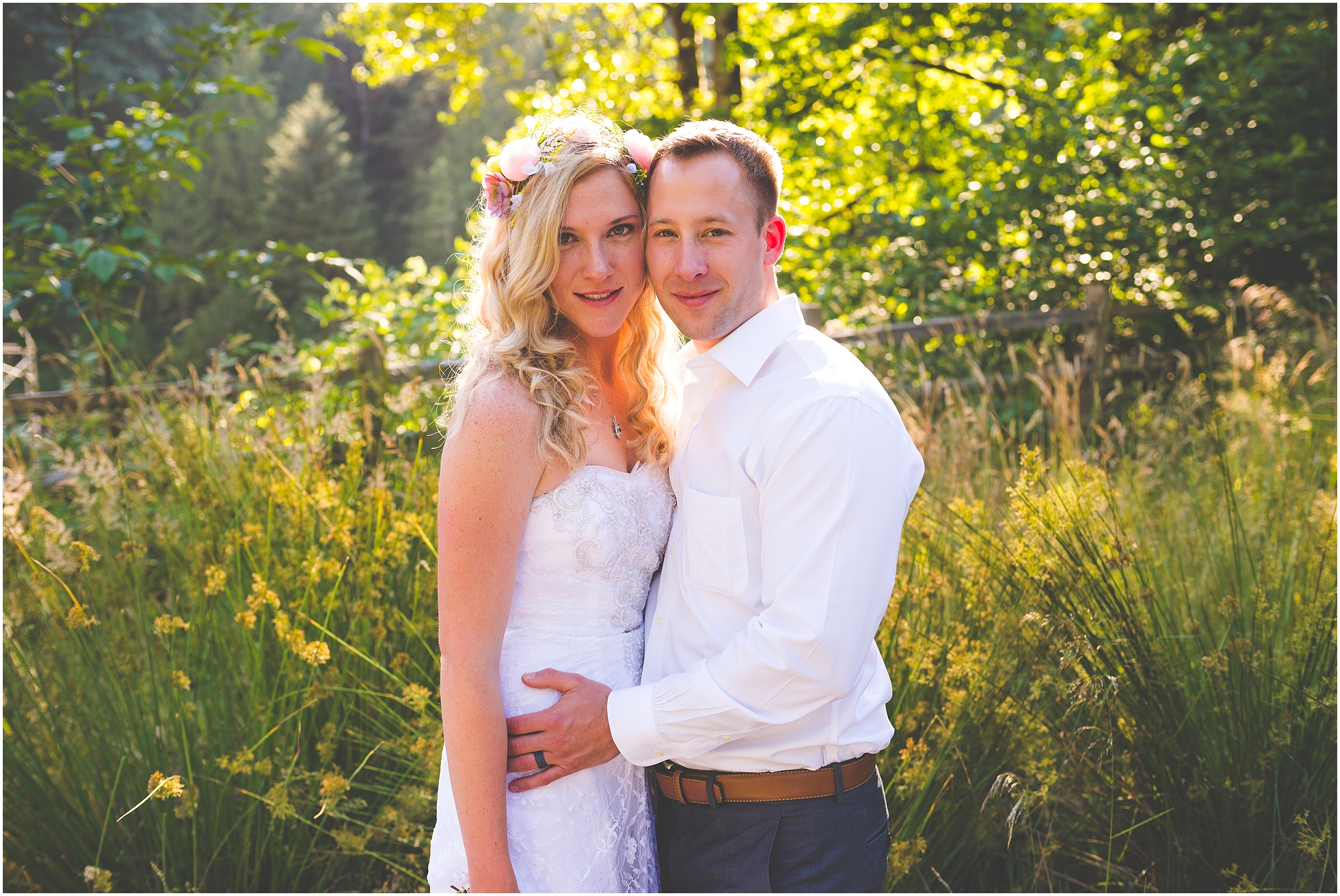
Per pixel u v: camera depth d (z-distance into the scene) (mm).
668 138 1417
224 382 2787
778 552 1292
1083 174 5539
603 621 1427
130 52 17844
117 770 1998
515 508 1298
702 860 1416
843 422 1277
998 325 4891
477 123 29625
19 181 12617
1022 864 2131
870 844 1411
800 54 7180
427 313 4852
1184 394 3391
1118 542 2129
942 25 6602
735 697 1264
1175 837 1985
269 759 1868
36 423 3080
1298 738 2002
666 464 1543
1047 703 2090
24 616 2320
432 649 2152
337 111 31109
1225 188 5426
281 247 4289
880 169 6949
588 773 1400
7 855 1909
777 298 1523
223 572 2033
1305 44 5484
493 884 1266
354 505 2344
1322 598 2131
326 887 1991
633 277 1447
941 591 2254
